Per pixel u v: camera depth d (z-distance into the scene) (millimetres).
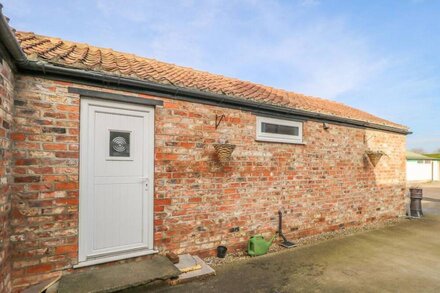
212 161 4508
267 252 4863
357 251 5016
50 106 3191
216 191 4547
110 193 3648
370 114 8969
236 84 6105
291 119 5621
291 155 5629
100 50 5152
